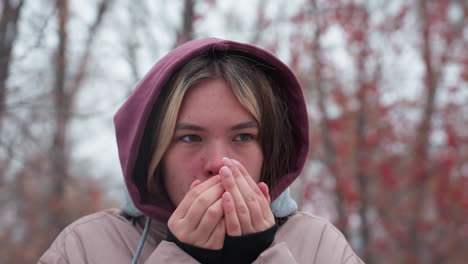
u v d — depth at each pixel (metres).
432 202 15.95
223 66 1.75
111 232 1.84
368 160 15.20
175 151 1.72
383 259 15.94
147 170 1.86
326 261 1.83
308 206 14.58
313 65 15.41
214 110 1.67
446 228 15.14
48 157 8.45
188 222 1.56
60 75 7.58
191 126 1.68
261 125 1.82
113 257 1.76
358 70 15.65
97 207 10.86
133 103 1.90
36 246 10.06
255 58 1.93
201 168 1.70
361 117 15.41
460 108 15.54
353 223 15.06
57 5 6.30
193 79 1.68
